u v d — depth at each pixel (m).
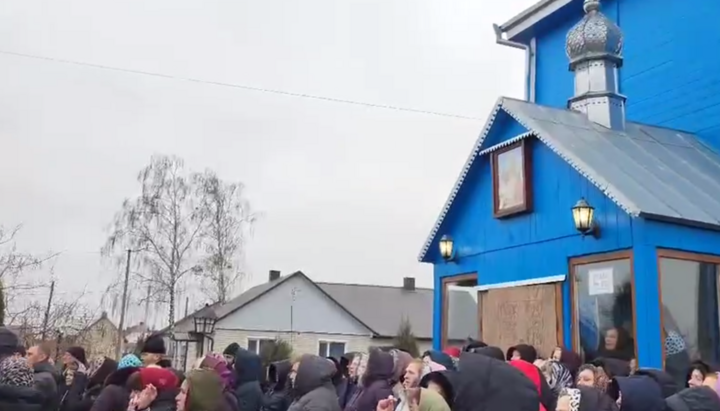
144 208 33.25
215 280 34.12
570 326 8.77
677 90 12.62
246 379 6.90
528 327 9.45
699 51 12.30
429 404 4.17
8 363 5.48
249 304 38.00
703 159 10.55
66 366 8.11
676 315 7.84
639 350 7.68
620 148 9.85
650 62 13.30
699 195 8.82
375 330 40.41
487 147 10.77
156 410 4.96
